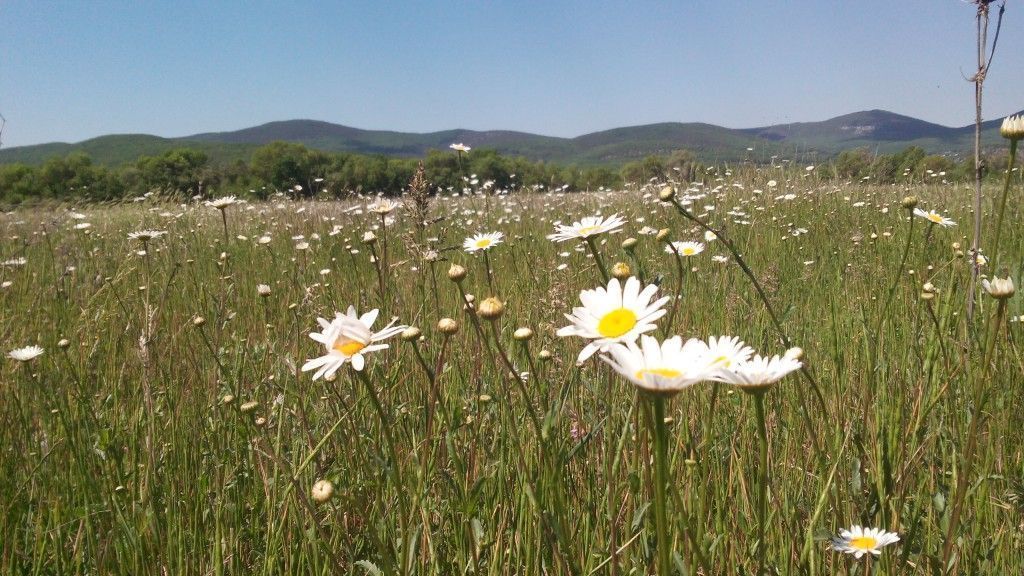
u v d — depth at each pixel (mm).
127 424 622
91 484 509
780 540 412
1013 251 1025
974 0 636
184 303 1082
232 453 567
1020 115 408
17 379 741
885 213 1614
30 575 477
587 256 1128
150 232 1023
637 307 312
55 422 640
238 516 505
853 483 396
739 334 738
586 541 406
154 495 485
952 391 534
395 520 454
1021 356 590
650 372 238
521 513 406
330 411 573
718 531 381
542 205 2195
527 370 589
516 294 904
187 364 755
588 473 443
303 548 436
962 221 1402
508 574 402
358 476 507
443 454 496
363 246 1449
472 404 544
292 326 799
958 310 691
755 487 451
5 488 541
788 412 566
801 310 841
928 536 403
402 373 628
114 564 460
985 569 395
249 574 475
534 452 461
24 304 1041
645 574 349
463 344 707
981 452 496
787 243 1339
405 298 828
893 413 486
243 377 700
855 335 700
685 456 478
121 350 810
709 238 1179
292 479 392
